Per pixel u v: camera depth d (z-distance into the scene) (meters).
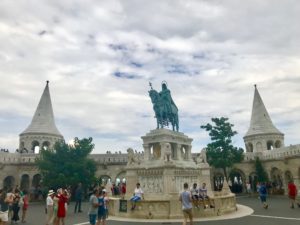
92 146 42.19
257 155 50.59
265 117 57.62
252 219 16.89
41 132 52.59
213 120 47.50
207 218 17.62
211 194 25.69
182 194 13.94
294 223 15.04
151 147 25.41
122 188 25.84
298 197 28.94
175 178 22.64
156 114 26.20
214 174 50.19
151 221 16.86
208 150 46.41
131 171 24.23
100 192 14.65
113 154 50.19
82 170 38.91
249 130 58.78
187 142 27.11
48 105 56.31
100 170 49.09
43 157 40.19
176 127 26.88
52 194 16.27
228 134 46.59
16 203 18.22
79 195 23.95
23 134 52.94
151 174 23.03
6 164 45.56
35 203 35.88
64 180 36.72
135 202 18.50
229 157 45.53
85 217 20.31
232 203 20.98
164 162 22.44
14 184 45.84
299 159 43.22
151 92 27.14
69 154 40.06
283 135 56.72
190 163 25.75
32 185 46.31
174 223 16.02
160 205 18.06
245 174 49.91
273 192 42.19
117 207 19.48
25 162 46.59
